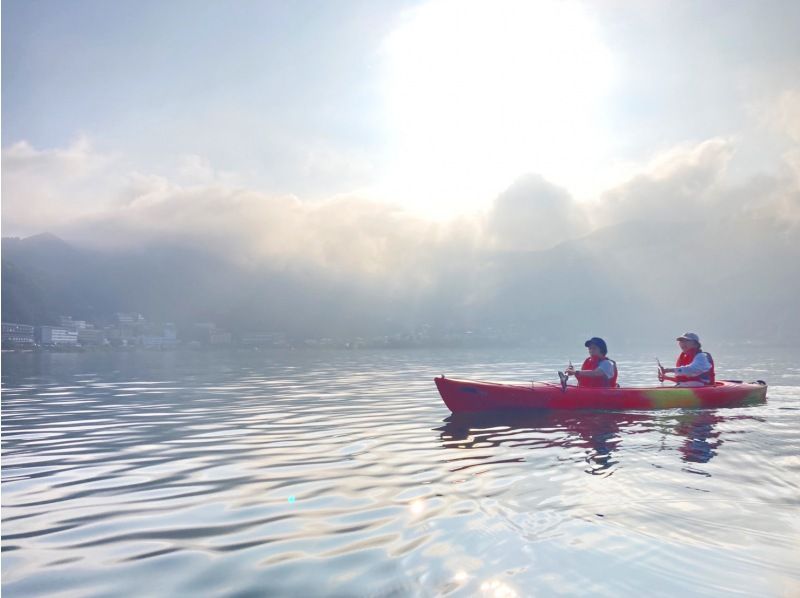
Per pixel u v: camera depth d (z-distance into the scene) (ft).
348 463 19.44
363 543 11.65
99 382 61.11
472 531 12.05
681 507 13.51
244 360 152.56
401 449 21.74
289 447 22.52
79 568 10.81
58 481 17.66
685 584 9.36
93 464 20.03
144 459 20.75
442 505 14.12
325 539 12.00
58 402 40.29
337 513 13.79
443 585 9.51
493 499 14.48
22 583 10.16
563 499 14.32
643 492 14.87
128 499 15.55
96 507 14.82
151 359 165.89
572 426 26.63
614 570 9.91
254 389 50.44
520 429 26.02
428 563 10.45
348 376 70.54
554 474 17.08
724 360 115.75
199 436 25.38
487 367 91.35
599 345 33.94
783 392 42.14
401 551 11.10
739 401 34.55
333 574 10.16
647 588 9.23
